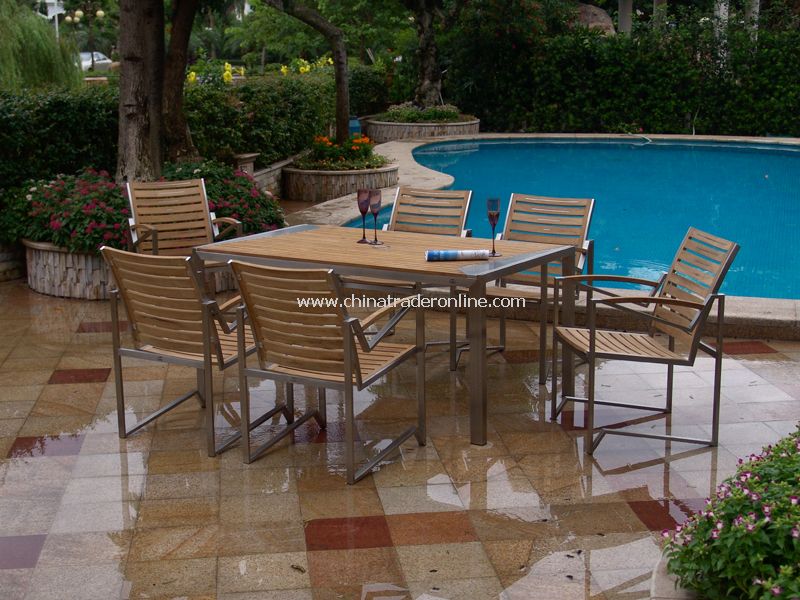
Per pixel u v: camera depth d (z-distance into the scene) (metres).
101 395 4.76
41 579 2.97
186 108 9.71
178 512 3.45
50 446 4.09
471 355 4.01
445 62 19.14
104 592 2.89
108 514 3.43
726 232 9.97
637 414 4.45
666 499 3.52
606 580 2.93
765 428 4.24
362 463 3.89
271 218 7.50
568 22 19.48
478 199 11.95
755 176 13.34
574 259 4.81
